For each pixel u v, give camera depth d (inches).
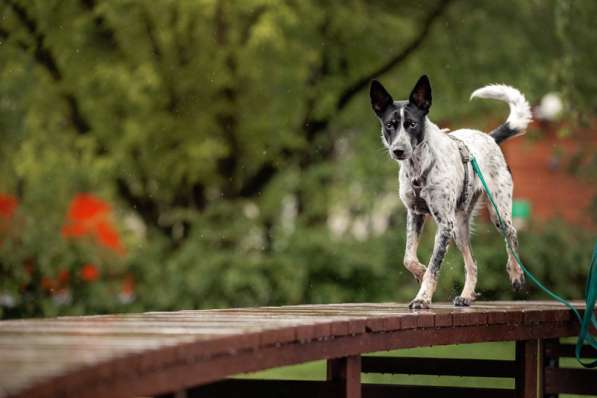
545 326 327.3
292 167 674.2
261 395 270.2
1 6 614.2
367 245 619.2
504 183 338.3
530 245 638.5
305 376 474.0
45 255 497.7
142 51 622.5
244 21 612.7
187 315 279.9
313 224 671.1
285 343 227.9
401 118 300.8
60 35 618.2
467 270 335.6
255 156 669.3
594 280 308.7
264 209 652.7
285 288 579.5
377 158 660.1
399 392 332.2
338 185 669.9
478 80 681.0
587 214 749.3
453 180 310.0
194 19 601.6
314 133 679.1
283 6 585.3
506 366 333.7
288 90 649.6
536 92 682.2
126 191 672.4
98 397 165.8
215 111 638.5
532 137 723.4
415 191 308.8
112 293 538.9
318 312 295.0
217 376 203.5
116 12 600.7
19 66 630.5
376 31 660.1
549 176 901.2
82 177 644.1
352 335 255.1
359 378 267.7
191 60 621.0
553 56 674.8
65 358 171.2
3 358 171.6
